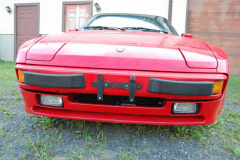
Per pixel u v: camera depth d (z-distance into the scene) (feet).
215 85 4.90
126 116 5.33
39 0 25.50
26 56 5.23
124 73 4.76
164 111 5.15
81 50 5.11
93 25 8.23
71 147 5.18
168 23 9.03
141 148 5.31
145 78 4.75
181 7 20.79
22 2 26.32
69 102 5.26
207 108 5.18
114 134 6.00
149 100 6.06
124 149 5.17
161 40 5.93
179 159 4.88
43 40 5.80
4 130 5.97
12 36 27.61
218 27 20.71
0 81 12.71
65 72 4.86
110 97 6.00
